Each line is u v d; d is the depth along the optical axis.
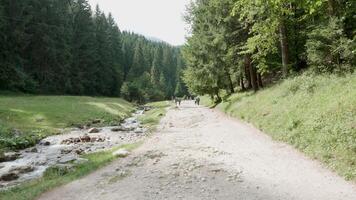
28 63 68.12
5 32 62.78
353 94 14.75
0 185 12.66
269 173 11.45
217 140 18.52
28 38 65.75
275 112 20.25
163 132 24.05
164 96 130.38
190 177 11.52
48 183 11.55
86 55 85.38
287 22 26.25
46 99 47.38
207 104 56.03
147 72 133.00
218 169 12.31
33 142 21.97
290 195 9.33
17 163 16.39
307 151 13.34
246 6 23.05
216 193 9.80
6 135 22.62
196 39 39.09
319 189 9.64
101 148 19.81
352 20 21.06
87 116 34.78
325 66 20.48
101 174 12.52
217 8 33.41
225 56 34.91
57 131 26.73
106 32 106.31
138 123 34.66
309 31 24.17
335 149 12.05
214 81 38.03
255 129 20.73
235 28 33.00
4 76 59.59
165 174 12.06
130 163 14.02
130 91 101.81
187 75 44.75
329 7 19.69
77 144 21.48
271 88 26.80
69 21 84.88
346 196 9.02
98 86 90.31
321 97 17.14
